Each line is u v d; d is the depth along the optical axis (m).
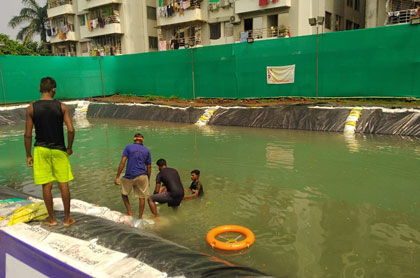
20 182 7.84
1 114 18.50
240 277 3.29
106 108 20.33
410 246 4.46
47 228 4.27
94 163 9.20
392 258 4.19
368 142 10.51
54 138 4.05
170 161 9.20
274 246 4.55
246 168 8.29
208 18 27.39
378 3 19.83
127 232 4.24
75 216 4.70
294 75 16.12
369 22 20.28
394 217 5.34
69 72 22.17
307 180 7.22
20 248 4.03
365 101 14.41
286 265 4.11
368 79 14.30
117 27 32.31
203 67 19.06
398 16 18.95
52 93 4.14
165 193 5.92
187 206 6.02
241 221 5.37
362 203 5.91
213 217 5.55
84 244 3.87
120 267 3.43
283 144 10.77
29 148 4.06
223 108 16.06
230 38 26.70
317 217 5.42
